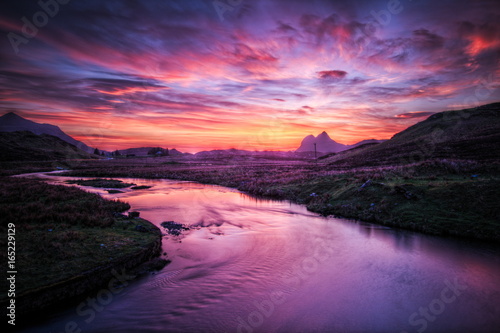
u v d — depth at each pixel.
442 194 19.41
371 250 13.92
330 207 23.53
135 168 84.81
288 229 18.02
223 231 17.52
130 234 14.00
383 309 8.77
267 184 40.25
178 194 34.72
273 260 12.71
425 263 12.17
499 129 66.31
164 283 10.27
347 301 9.26
